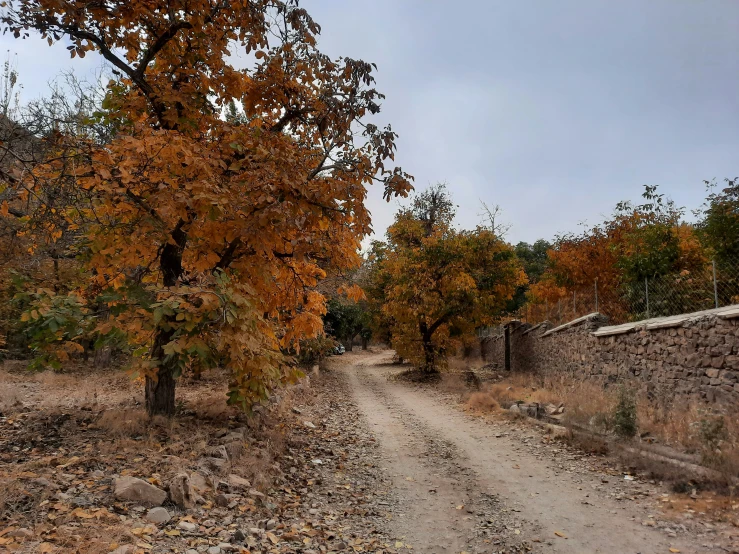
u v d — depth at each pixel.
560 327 16.39
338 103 8.48
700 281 10.45
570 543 4.52
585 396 11.00
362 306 34.34
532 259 49.62
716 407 8.24
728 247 10.40
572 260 19.59
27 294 6.29
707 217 11.11
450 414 11.91
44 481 4.48
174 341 5.81
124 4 7.19
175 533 3.93
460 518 5.25
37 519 3.75
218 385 13.30
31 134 5.87
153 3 7.23
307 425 9.97
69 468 5.07
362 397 15.77
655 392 10.40
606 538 4.59
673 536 4.55
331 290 16.95
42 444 6.04
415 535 4.81
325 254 8.34
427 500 5.85
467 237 22.00
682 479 5.83
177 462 5.46
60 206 6.11
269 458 6.78
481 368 26.14
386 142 8.43
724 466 5.73
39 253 8.37
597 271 18.45
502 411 11.13
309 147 9.29
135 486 4.43
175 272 7.65
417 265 20.67
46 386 12.88
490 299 21.20
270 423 8.96
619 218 19.53
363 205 7.55
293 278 8.73
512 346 23.89
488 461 7.51
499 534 4.78
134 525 3.92
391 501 5.82
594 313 14.28
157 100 7.10
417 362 21.45
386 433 9.80
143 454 5.74
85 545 3.34
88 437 6.39
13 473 4.67
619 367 12.09
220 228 6.29
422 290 20.34
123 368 6.43
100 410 8.05
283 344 8.79
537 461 7.39
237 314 5.98
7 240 8.06
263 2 8.18
